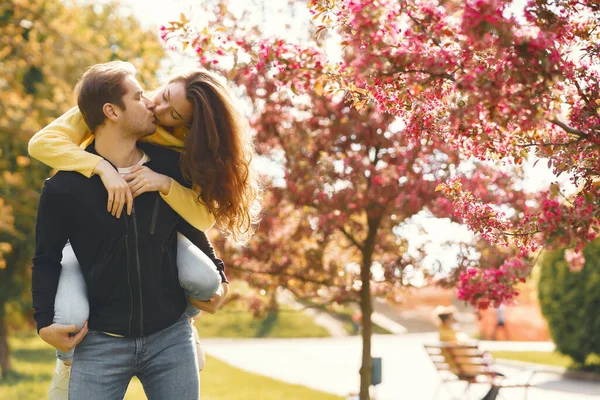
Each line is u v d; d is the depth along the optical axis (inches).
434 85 120.3
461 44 114.6
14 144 450.3
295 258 307.4
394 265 310.3
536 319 1119.0
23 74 480.4
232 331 1444.4
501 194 254.8
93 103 108.4
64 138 108.8
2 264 511.8
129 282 106.5
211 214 116.0
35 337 1332.4
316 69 138.9
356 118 274.8
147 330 108.3
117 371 108.1
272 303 324.8
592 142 127.1
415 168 276.8
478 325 1168.8
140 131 110.1
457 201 150.7
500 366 730.2
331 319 1574.8
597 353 596.4
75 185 105.2
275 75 140.4
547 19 118.4
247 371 698.8
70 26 478.3
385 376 663.8
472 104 111.0
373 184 271.1
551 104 125.3
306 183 273.3
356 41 117.9
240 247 301.7
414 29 117.1
